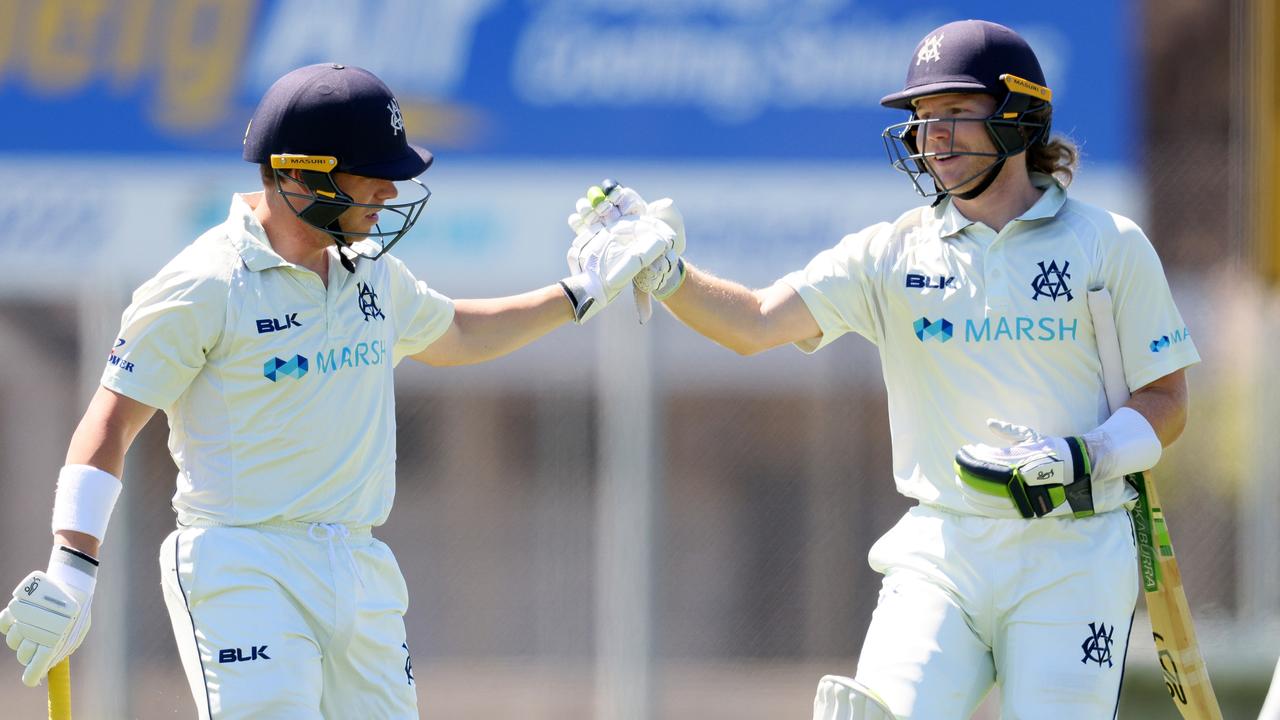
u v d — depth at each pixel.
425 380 30.48
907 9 27.97
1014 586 12.47
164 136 27.81
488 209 27.75
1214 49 31.61
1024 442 12.27
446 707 28.22
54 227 27.52
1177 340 12.78
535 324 13.91
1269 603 28.72
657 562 26.53
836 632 30.70
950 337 12.81
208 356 11.73
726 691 29.47
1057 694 12.27
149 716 27.36
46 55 27.83
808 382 30.98
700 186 27.84
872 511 30.83
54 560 11.45
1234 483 30.09
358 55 28.05
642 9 28.11
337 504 11.95
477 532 30.27
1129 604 12.65
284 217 12.02
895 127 13.50
